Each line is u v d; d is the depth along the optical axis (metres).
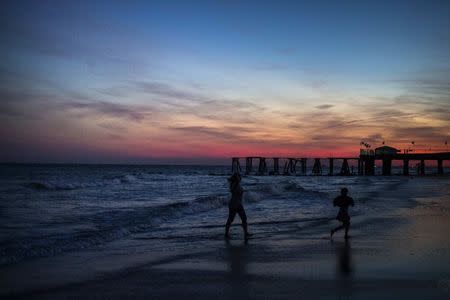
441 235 11.41
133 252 9.26
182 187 39.41
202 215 16.50
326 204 21.08
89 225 13.41
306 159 97.94
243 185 42.19
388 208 18.83
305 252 9.18
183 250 9.50
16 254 8.63
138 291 6.27
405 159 84.88
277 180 63.03
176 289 6.37
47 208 19.09
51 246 9.52
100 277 7.07
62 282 6.76
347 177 81.69
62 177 63.53
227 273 7.33
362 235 11.46
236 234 11.86
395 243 10.22
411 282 6.64
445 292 6.10
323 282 6.67
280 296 5.96
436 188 36.81
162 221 14.70
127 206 20.36
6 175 70.00
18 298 5.93
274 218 15.53
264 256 8.77
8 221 14.25
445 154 79.56
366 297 5.88
